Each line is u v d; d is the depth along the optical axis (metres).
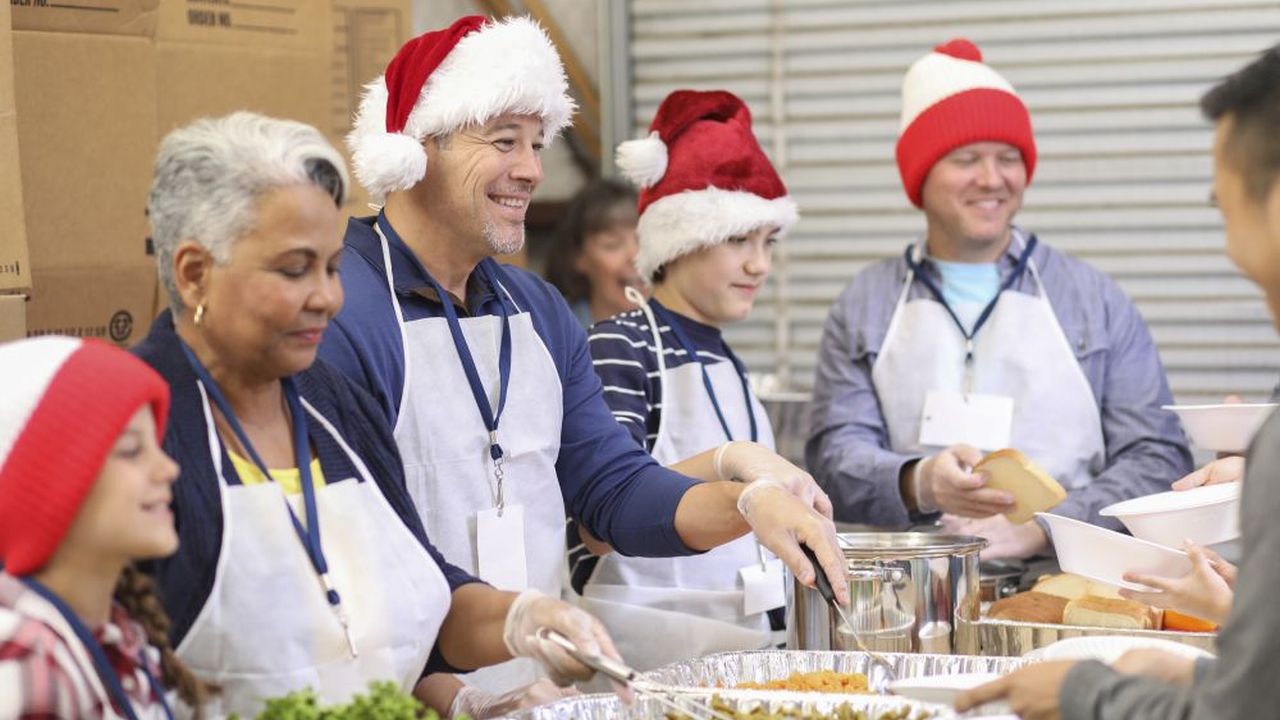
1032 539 3.28
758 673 2.22
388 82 2.43
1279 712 1.36
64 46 2.82
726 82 4.99
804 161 4.97
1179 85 4.70
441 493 2.36
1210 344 4.72
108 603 1.55
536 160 2.44
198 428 1.79
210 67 3.13
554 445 2.53
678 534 2.48
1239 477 2.67
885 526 3.46
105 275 2.89
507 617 1.96
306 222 1.75
